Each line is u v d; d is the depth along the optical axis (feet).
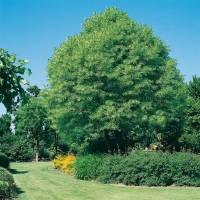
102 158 65.05
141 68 69.82
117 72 65.10
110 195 46.52
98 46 66.90
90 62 64.03
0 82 11.28
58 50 79.10
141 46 70.44
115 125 65.05
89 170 64.28
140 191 50.21
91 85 66.44
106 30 69.46
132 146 78.59
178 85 74.08
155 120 69.87
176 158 56.59
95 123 70.38
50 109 77.77
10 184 41.60
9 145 145.69
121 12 78.38
